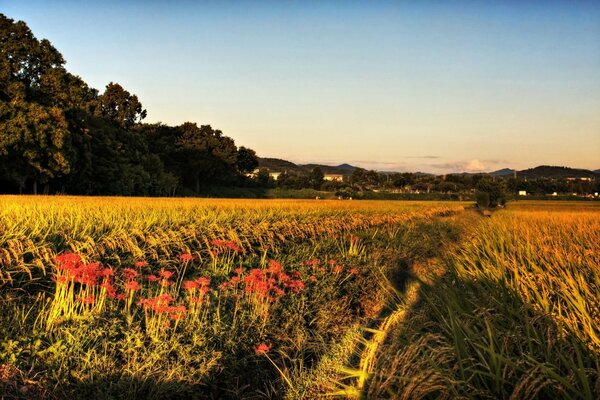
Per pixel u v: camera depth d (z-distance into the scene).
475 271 6.42
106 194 58.69
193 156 94.50
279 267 8.44
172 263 9.66
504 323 4.22
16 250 7.12
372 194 112.00
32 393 4.55
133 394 4.73
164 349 5.34
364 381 3.77
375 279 10.94
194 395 5.00
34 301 6.46
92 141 55.34
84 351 5.13
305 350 6.66
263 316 6.94
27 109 40.28
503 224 15.50
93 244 8.30
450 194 113.88
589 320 3.83
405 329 4.38
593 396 2.89
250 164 121.69
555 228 14.05
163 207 17.77
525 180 154.75
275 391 5.44
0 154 39.28
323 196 111.94
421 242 18.50
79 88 48.97
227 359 5.70
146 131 91.81
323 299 8.73
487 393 3.06
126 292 6.72
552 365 3.17
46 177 42.84
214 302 7.26
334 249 14.03
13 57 45.03
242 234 12.41
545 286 5.20
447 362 3.46
